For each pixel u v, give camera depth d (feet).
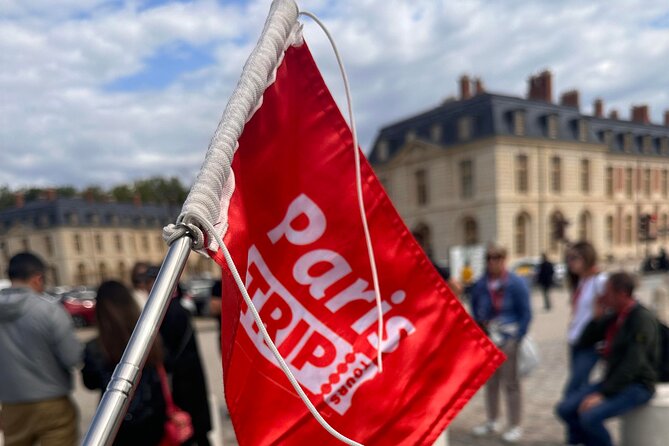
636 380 9.79
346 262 4.12
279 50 3.48
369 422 4.00
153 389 7.42
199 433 8.66
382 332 4.21
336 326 4.04
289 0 3.59
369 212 4.24
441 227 105.29
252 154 3.70
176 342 8.32
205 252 2.57
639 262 111.34
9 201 223.71
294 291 3.86
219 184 2.67
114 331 7.30
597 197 108.47
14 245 163.63
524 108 99.09
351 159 4.16
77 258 156.76
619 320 10.22
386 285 4.29
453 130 103.14
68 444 8.70
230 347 3.02
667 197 133.69
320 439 3.78
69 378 8.94
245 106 3.02
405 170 113.29
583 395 10.85
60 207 158.10
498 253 12.99
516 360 12.80
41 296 8.76
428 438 4.09
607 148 111.34
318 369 3.91
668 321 18.53
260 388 3.52
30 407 8.45
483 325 13.24
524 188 97.71
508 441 12.82
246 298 2.46
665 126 143.95
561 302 46.14
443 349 4.36
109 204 173.47
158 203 195.62
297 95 4.05
